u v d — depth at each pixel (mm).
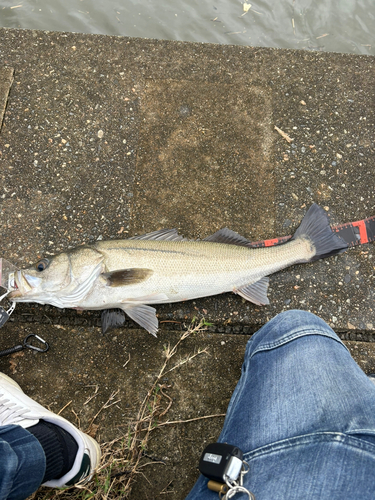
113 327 795
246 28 1113
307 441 505
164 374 791
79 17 1105
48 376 787
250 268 794
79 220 855
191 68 950
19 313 812
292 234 867
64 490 679
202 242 792
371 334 832
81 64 939
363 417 518
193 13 1118
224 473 481
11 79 920
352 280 844
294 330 648
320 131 921
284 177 893
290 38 1107
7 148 881
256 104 934
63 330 806
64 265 765
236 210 873
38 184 868
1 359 789
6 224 844
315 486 448
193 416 776
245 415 574
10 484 535
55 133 896
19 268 826
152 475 747
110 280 761
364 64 968
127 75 938
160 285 769
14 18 1093
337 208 880
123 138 903
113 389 785
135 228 858
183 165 893
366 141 920
